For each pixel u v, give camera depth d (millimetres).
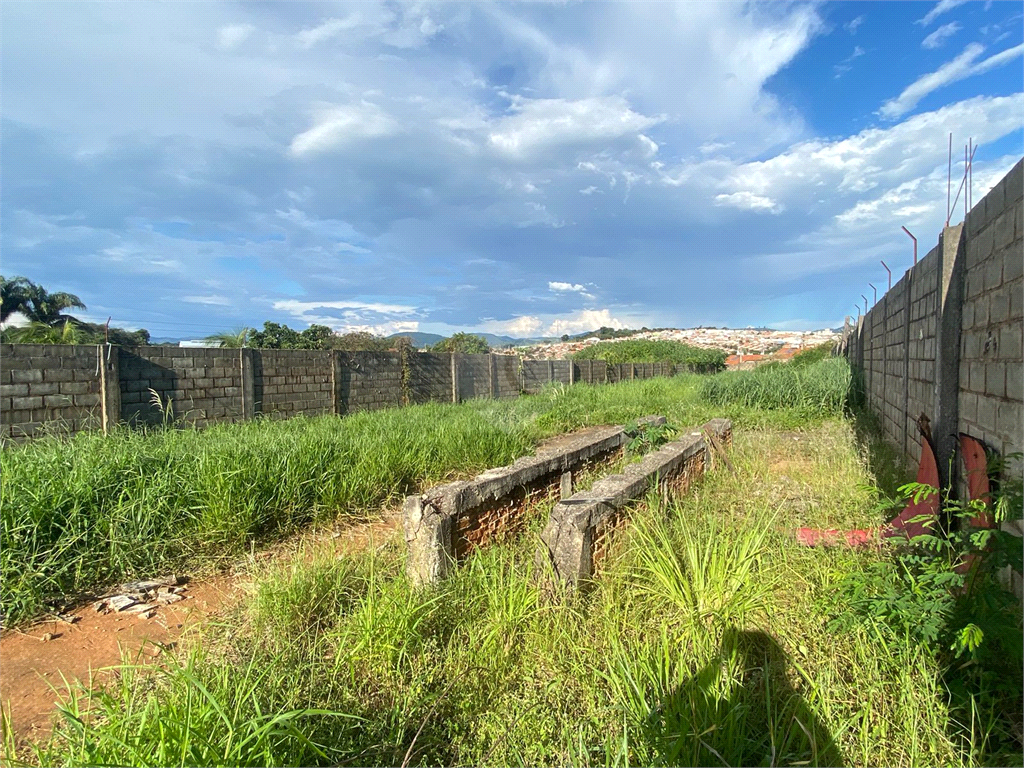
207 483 4324
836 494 4750
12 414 6113
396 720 2178
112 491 4141
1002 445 2918
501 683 2379
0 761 1936
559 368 19500
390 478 5605
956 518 3426
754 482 5484
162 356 7789
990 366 3115
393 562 3695
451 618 2863
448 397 13922
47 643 2969
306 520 4754
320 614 3020
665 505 4336
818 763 1846
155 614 3279
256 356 9164
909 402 5703
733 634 2426
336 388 10672
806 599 2779
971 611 2223
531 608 2846
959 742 1942
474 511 3811
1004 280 2910
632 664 2285
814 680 2191
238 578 3680
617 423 11359
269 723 1765
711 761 1854
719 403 12195
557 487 5074
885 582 2523
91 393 6844
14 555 3369
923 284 4961
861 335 11820
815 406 10898
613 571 3164
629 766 1867
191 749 1705
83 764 1716
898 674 2221
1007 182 2877
